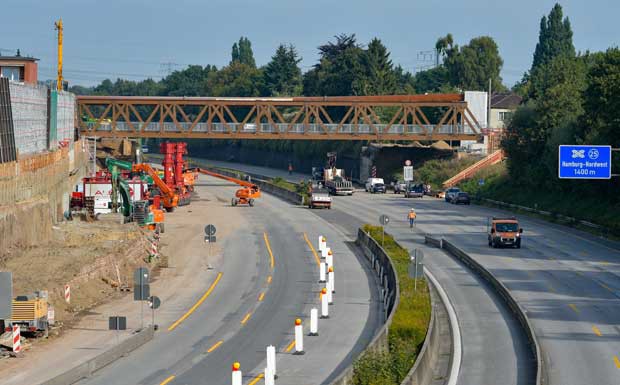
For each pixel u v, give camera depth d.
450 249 131.50
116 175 155.62
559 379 62.66
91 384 61.41
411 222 166.88
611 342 74.56
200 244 141.12
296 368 65.75
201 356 69.94
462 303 92.38
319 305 91.44
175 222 174.38
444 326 81.44
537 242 147.25
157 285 104.75
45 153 144.75
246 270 115.50
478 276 109.75
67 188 162.62
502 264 121.06
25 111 140.62
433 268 115.62
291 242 143.75
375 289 101.25
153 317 79.88
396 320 70.81
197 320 84.50
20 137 136.00
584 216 174.88
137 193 178.12
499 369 65.62
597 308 89.94
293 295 97.31
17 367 66.25
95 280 100.19
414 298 81.56
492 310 88.56
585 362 67.69
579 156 129.50
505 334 77.69
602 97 179.00
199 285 104.62
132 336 73.62
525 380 62.34
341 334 77.62
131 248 120.31
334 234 155.12
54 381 58.41
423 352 61.81
